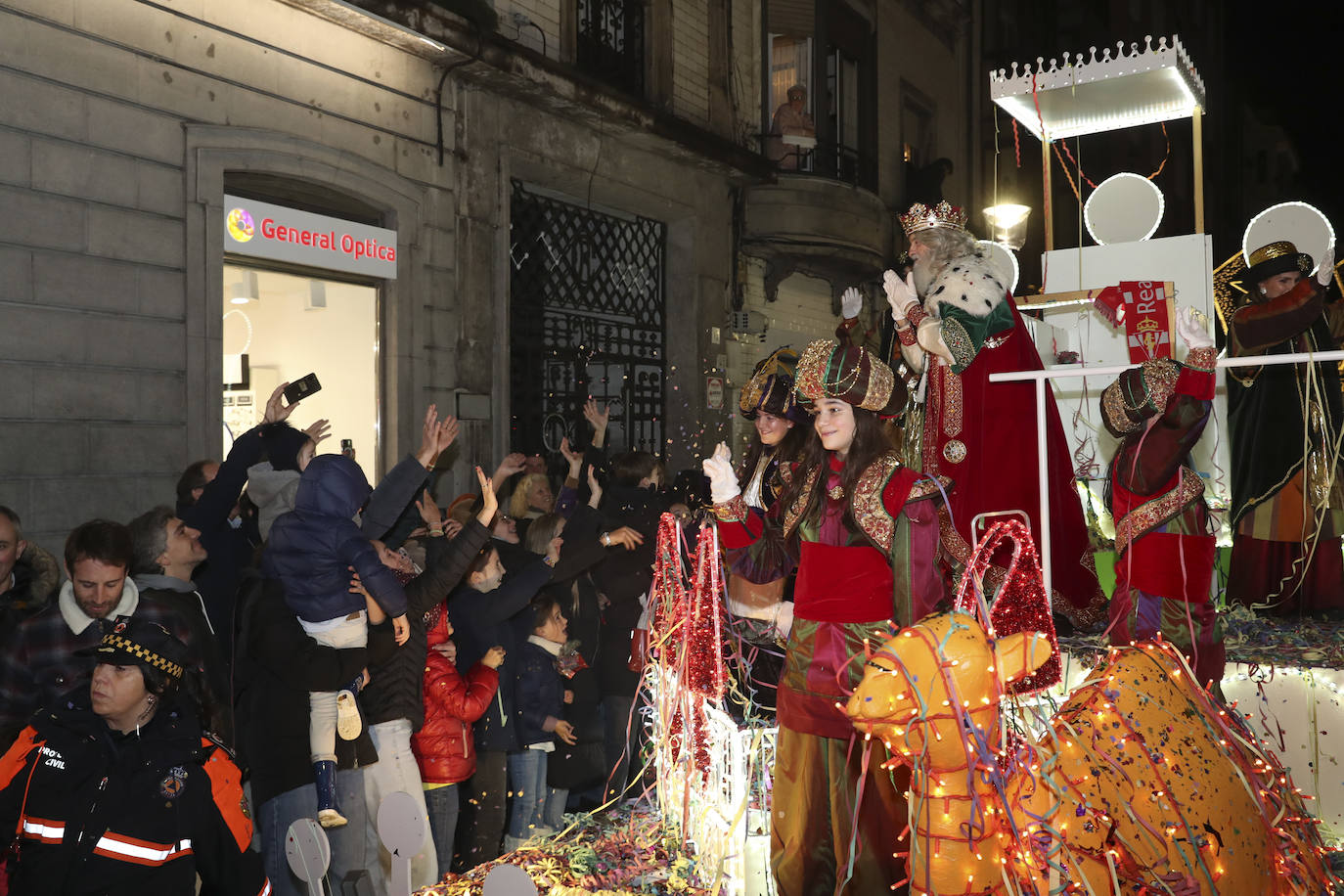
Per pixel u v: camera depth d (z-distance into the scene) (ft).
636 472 18.56
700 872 10.87
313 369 26.63
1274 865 8.87
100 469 21.04
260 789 11.51
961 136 67.92
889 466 9.28
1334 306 18.81
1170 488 11.43
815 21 48.57
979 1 69.56
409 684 12.33
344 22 26.43
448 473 30.14
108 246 21.27
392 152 28.53
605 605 16.63
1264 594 16.47
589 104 33.78
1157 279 19.24
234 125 23.98
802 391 9.45
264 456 16.17
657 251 41.34
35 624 11.41
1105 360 18.70
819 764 9.53
